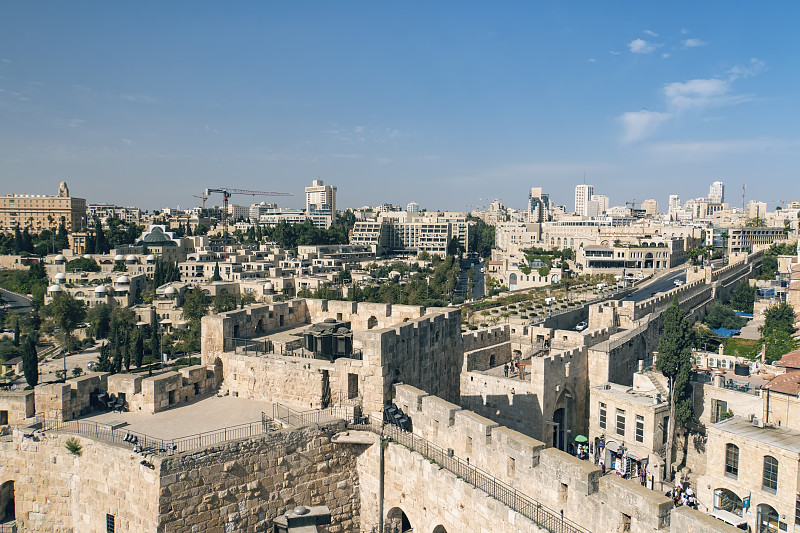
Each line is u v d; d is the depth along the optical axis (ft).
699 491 188.75
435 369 154.51
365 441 126.11
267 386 142.31
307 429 123.95
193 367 149.07
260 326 167.22
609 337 258.57
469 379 207.51
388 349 130.93
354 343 147.43
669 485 193.67
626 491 87.51
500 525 100.01
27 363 368.27
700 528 78.07
